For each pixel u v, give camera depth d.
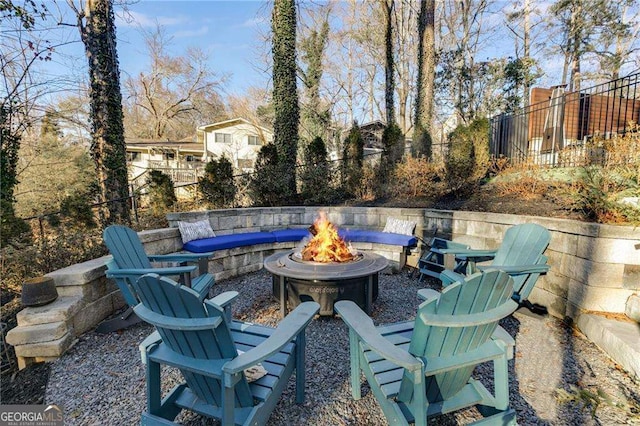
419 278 4.20
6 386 2.03
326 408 1.81
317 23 13.84
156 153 18.97
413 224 4.58
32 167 7.54
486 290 1.30
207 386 1.50
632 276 2.40
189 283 2.84
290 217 5.38
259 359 1.30
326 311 3.01
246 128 19.27
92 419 1.73
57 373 2.14
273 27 6.93
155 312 1.37
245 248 4.54
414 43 15.54
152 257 2.98
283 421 1.71
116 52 5.79
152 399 1.55
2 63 4.69
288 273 2.89
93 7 5.44
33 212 7.27
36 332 2.26
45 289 2.40
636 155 2.82
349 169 6.14
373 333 1.49
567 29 12.98
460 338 1.38
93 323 2.71
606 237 2.43
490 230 3.76
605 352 2.23
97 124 5.60
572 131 6.81
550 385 1.96
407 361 1.28
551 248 2.94
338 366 2.23
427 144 6.73
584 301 2.55
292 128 6.96
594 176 3.02
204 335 1.30
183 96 22.36
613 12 11.96
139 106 22.28
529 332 2.65
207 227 4.33
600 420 1.67
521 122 6.39
